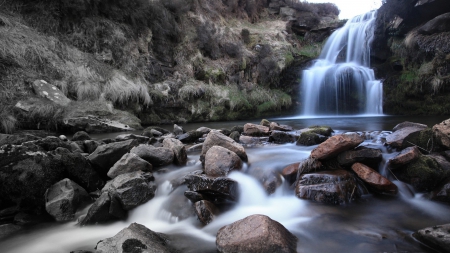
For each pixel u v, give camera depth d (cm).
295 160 412
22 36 815
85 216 292
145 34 1166
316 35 1938
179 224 289
